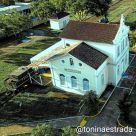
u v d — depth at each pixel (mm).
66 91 51594
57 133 40906
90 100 44188
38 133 34719
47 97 50250
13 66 62375
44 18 88375
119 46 50438
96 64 46875
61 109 46562
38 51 69375
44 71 57938
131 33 72125
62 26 86188
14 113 46906
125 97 43250
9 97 51500
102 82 49594
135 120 42188
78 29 52375
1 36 78562
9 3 100062
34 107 47875
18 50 71250
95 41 49469
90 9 79250
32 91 52625
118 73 52031
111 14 94875
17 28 76125
